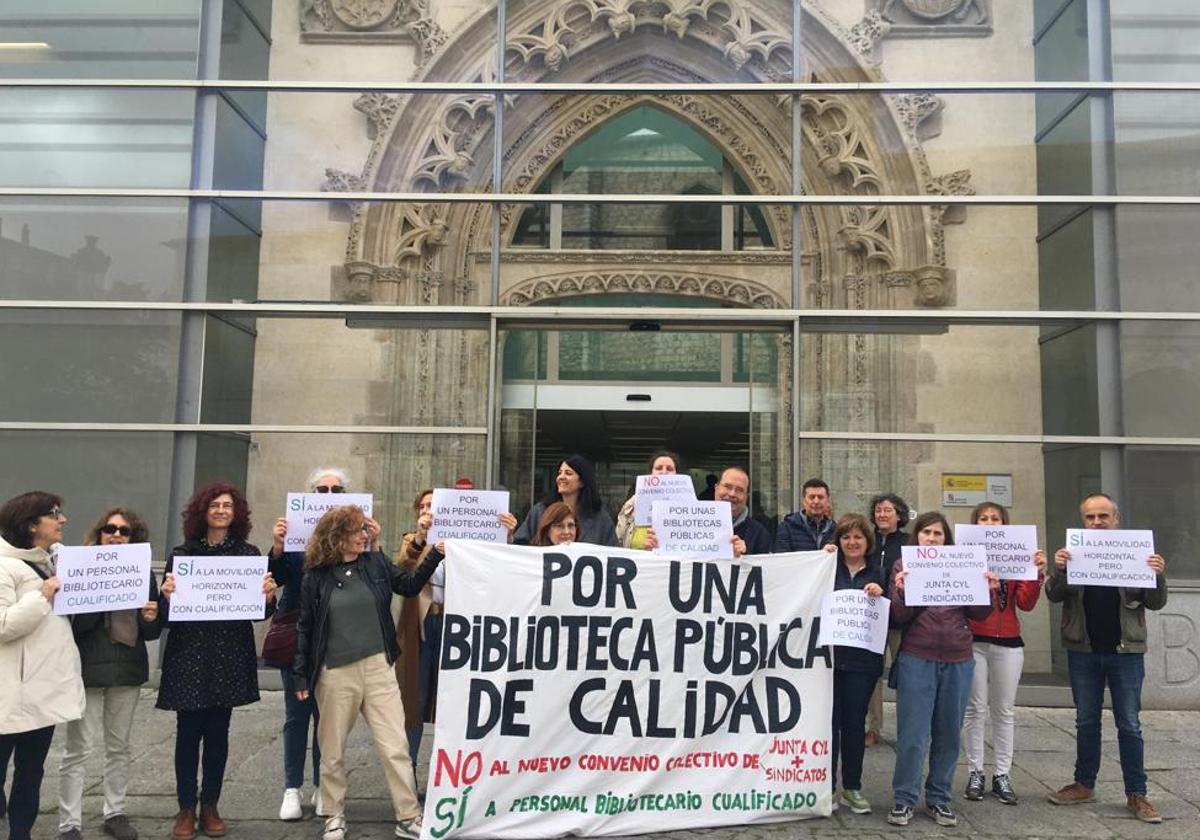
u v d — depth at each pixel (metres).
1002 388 9.20
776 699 5.60
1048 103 9.51
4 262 9.54
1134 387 9.05
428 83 9.88
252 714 8.16
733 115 9.89
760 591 5.68
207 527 5.49
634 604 5.50
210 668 5.29
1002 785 6.04
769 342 9.80
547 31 10.02
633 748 5.37
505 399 9.79
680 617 5.54
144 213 9.60
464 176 9.82
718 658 5.55
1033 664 8.86
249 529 5.62
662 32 10.06
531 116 9.91
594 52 10.11
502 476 9.70
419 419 9.42
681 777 5.41
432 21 10.00
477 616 5.32
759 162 9.84
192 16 9.89
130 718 5.41
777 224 9.71
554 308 9.50
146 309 9.43
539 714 5.29
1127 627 5.83
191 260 9.55
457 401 9.45
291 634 5.71
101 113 9.76
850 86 9.67
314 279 9.59
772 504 9.52
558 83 9.98
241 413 9.38
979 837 5.41
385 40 10.04
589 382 9.83
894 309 9.41
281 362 9.45
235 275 9.56
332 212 9.66
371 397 9.45
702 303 9.72
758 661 5.60
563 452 9.80
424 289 9.66
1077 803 6.01
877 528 6.42
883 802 5.97
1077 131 9.42
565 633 5.41
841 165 9.66
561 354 9.87
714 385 9.80
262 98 9.82
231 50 9.95
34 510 4.96
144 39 9.86
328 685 5.14
